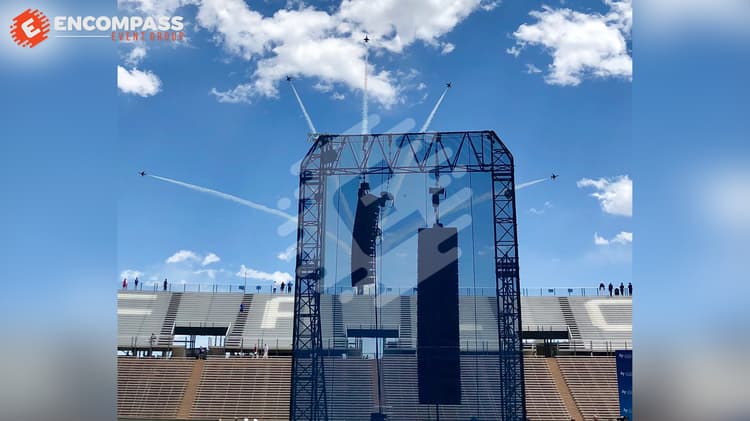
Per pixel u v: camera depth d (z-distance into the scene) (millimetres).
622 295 83062
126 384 64312
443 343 35500
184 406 62281
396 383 36844
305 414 36938
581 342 77750
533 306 82250
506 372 35656
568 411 61156
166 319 80688
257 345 74812
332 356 37531
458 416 35625
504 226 37156
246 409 61781
